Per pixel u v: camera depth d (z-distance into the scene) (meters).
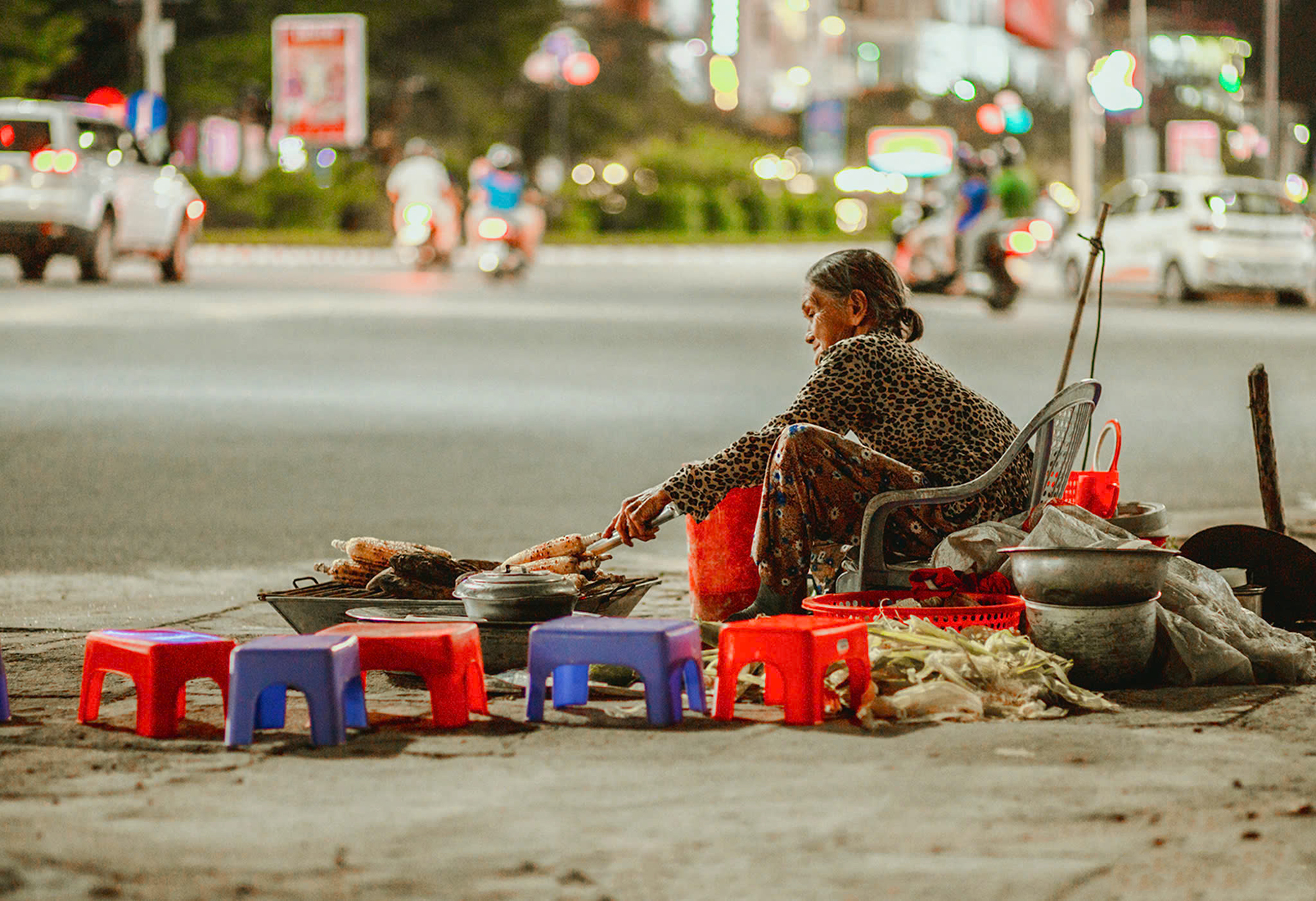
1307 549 13.34
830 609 11.75
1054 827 8.28
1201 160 128.12
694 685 10.91
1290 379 35.53
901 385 12.73
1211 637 11.75
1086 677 11.45
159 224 56.81
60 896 7.38
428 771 9.42
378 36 115.38
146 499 21.19
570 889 7.48
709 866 7.75
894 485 12.40
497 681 11.77
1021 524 12.67
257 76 106.62
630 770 9.42
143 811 8.64
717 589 13.32
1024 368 36.94
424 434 27.06
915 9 196.62
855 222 138.12
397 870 7.72
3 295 49.56
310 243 90.69
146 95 76.81
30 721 10.75
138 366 35.41
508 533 19.02
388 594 12.73
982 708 10.71
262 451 25.20
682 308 54.38
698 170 127.06
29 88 94.12
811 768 9.42
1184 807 8.61
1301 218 59.47
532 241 65.88
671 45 148.00
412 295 57.12
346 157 111.12
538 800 8.80
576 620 10.99
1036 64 197.38
